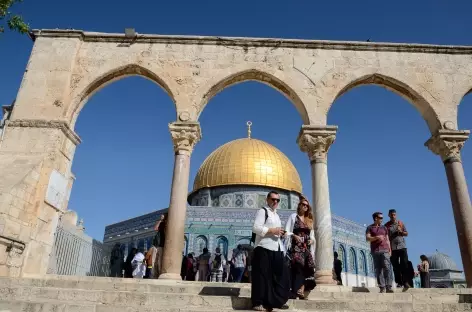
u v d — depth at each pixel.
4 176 12.80
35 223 13.07
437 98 15.72
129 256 20.03
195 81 15.66
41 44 16.19
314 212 13.85
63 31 16.27
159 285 10.21
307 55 16.23
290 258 8.53
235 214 37.38
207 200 40.88
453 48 16.52
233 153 42.09
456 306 8.52
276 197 7.90
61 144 14.69
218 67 15.90
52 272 14.58
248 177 40.22
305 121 15.41
